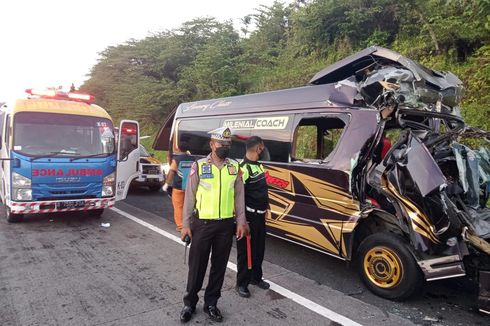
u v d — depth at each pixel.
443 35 9.88
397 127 4.44
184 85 19.34
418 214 3.74
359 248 4.30
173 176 6.48
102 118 7.23
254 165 4.10
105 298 3.88
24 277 4.38
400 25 12.03
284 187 5.13
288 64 15.95
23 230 6.41
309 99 5.10
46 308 3.64
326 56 14.34
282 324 3.44
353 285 4.40
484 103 8.44
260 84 16.23
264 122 5.67
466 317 3.68
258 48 18.48
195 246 3.43
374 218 4.38
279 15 18.59
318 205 4.67
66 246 5.60
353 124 4.42
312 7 14.11
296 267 4.95
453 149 4.45
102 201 6.91
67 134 6.81
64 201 6.54
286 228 5.09
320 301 3.94
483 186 4.72
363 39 13.30
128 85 22.72
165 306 3.73
